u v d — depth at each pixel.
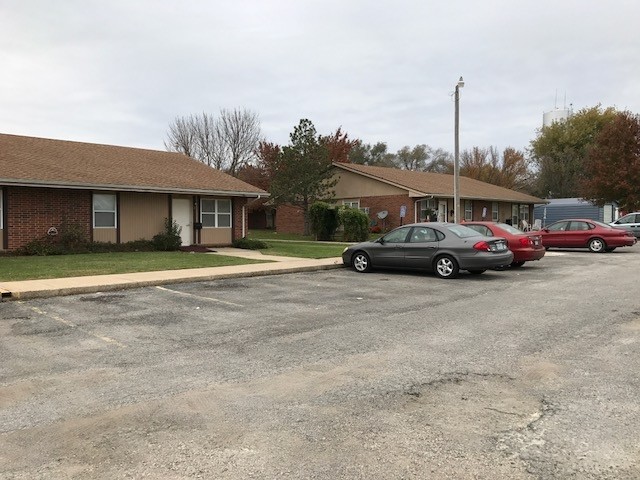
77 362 6.09
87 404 4.76
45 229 18.30
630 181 35.06
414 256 13.98
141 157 24.08
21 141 21.06
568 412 4.47
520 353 6.32
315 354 6.35
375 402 4.74
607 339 6.95
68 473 3.50
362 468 3.54
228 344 6.87
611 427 4.16
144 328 7.81
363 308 9.34
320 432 4.11
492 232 16.08
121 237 20.16
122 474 3.49
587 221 22.77
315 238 30.16
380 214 32.97
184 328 7.81
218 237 23.16
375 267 14.80
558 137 59.31
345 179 35.38
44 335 7.39
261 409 4.59
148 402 4.79
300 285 12.32
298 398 4.86
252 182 45.50
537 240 16.02
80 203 19.11
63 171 18.83
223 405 4.70
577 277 13.66
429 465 3.58
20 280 11.72
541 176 56.09
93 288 11.08
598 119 57.62
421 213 32.47
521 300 10.11
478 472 3.48
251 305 9.70
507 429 4.14
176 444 3.92
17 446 3.92
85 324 8.08
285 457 3.70
